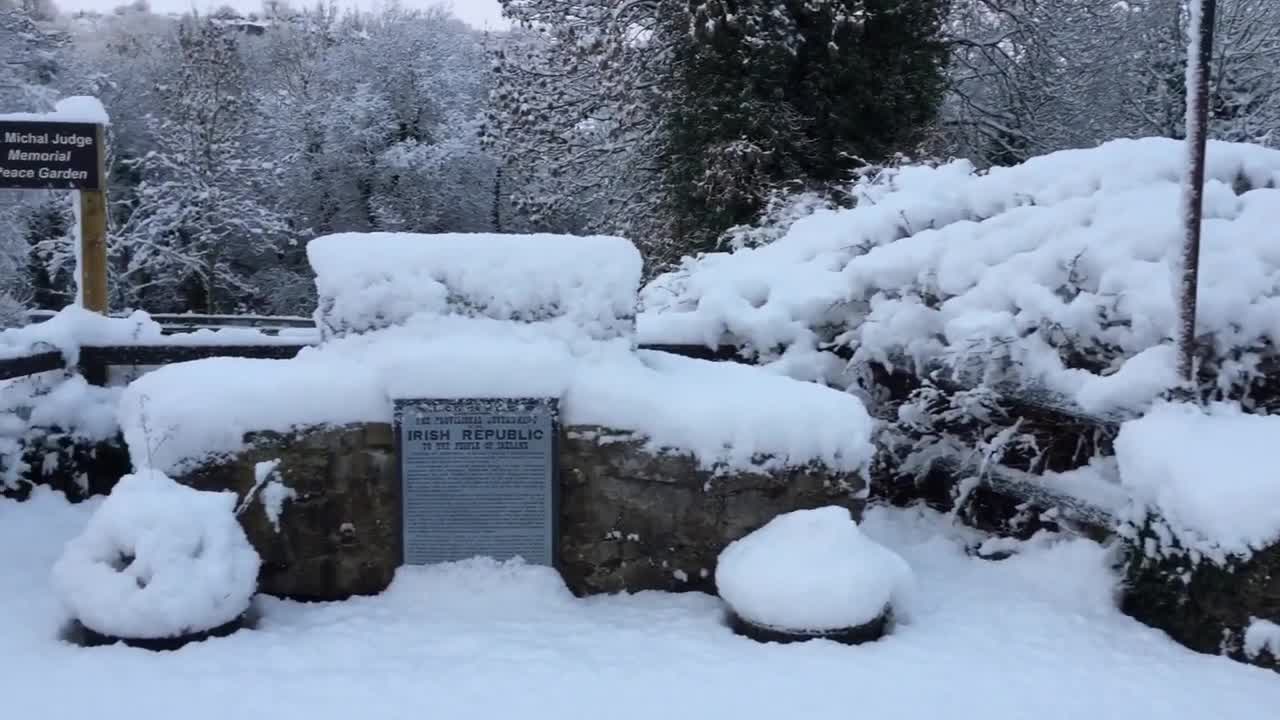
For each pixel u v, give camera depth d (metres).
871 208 6.96
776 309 6.34
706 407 4.64
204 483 4.53
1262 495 3.98
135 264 24.81
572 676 3.79
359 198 32.06
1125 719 3.53
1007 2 20.14
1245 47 19.47
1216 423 4.49
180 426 4.48
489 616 4.37
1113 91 22.61
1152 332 4.86
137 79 30.70
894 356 5.89
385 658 3.92
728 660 3.96
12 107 20.48
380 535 4.63
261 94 31.61
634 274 4.99
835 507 4.47
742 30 13.68
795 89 14.36
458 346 4.70
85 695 3.55
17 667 3.76
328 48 34.72
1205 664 4.02
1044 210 5.66
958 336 5.29
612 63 15.95
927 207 6.48
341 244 4.93
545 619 4.36
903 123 14.75
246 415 4.54
